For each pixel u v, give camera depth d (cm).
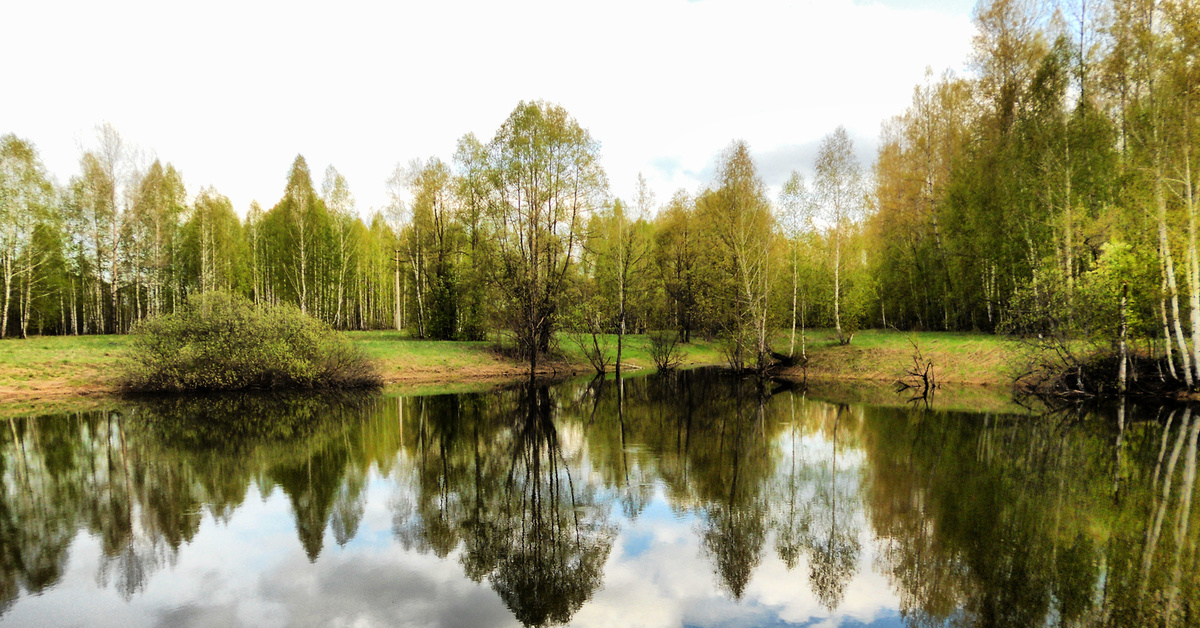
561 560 840
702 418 2055
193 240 5006
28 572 785
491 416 2095
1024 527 923
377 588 741
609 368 3972
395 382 3141
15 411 2142
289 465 1393
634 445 1616
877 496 1118
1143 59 1988
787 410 2208
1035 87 2694
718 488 1198
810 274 3719
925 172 3791
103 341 3366
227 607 684
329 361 2861
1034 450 1455
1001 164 2958
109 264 4691
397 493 1168
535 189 3119
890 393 2617
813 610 674
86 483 1224
